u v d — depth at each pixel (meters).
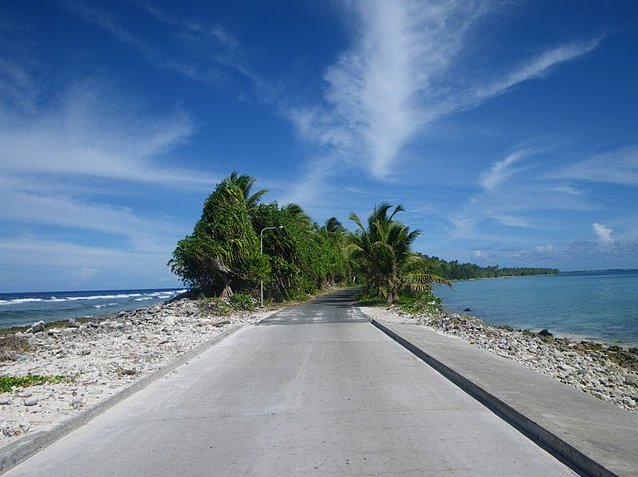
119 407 7.93
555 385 8.62
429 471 5.05
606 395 11.39
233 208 31.06
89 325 23.94
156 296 107.44
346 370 10.46
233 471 5.19
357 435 6.22
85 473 5.29
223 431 6.53
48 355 14.67
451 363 10.31
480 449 5.67
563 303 48.78
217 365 11.54
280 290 40.09
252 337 16.95
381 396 8.18
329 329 19.02
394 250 34.44
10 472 5.39
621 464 4.77
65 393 8.54
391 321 21.23
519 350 16.05
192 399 8.31
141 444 6.14
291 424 6.74
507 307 45.69
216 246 29.31
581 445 5.29
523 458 5.39
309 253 45.69
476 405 7.60
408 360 11.73
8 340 17.34
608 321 32.62
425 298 34.06
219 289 31.72
